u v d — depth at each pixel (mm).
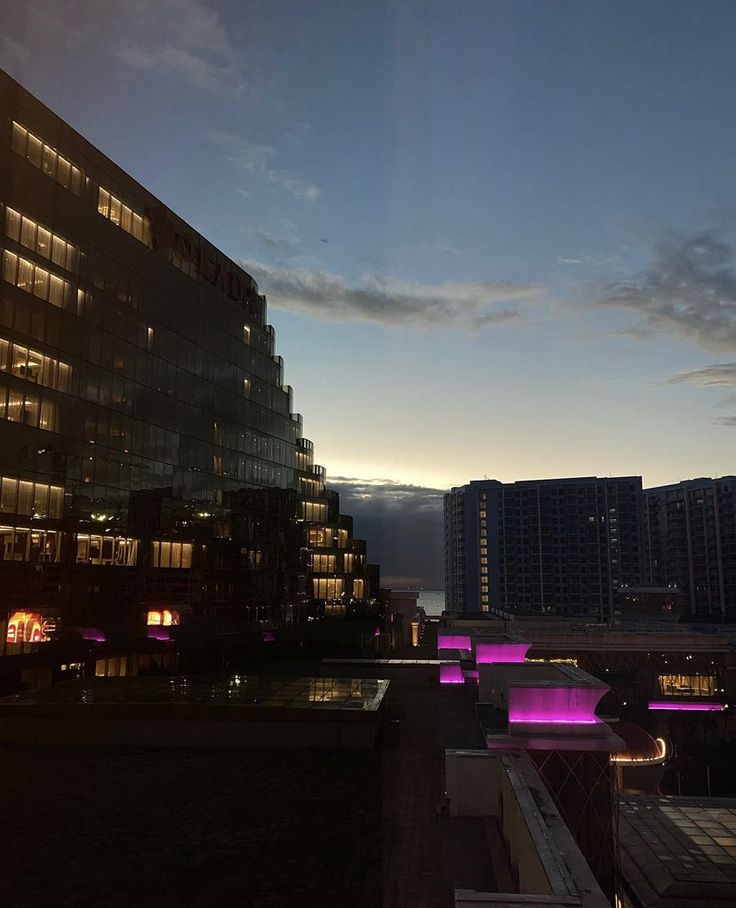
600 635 85125
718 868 20969
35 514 43312
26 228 44656
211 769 20516
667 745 78062
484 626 85750
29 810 16875
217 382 64438
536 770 16188
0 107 43031
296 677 33406
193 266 62031
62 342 46625
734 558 182375
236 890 12781
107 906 12109
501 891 12984
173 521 56344
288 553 71750
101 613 47906
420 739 23984
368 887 13031
